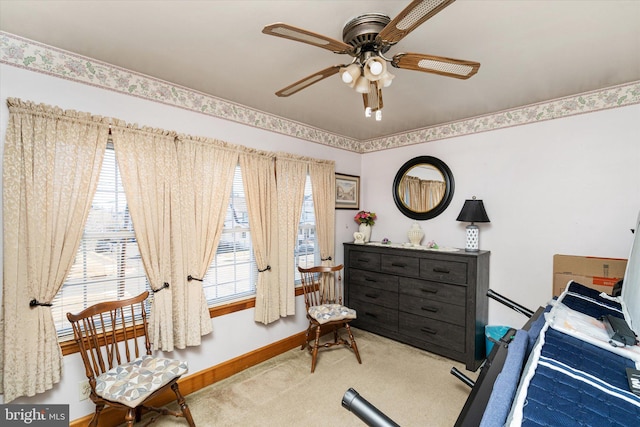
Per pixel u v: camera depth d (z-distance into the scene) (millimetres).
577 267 2258
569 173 2414
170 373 1738
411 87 2217
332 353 2918
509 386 728
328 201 3381
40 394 1673
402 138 3531
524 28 1483
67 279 1806
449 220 3146
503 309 2754
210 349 2422
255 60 1836
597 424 565
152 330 2061
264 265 2719
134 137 1979
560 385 693
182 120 2256
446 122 3117
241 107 2621
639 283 964
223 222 2459
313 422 1947
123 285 2029
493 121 2812
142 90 2051
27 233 1599
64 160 1714
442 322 2795
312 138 3293
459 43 1621
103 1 1304
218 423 1937
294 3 1305
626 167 2180
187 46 1683
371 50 1394
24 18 1433
